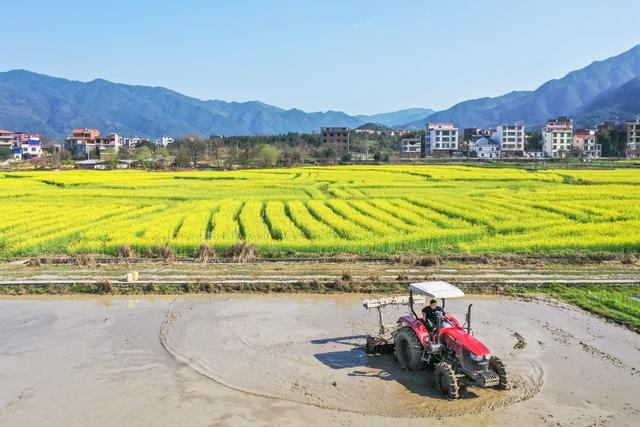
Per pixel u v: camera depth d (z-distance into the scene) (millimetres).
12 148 195250
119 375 16234
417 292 17141
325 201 55594
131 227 39844
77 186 74375
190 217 44781
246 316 21719
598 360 17219
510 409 14141
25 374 16328
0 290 25078
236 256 31656
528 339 19062
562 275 27312
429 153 195250
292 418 13758
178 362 17172
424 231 37094
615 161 127938
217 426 13383
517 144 193125
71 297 24484
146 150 158000
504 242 34250
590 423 13461
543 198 55688
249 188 71188
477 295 24578
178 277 26781
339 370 16641
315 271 28047
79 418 13750
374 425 13406
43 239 35281
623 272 27984
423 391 15234
